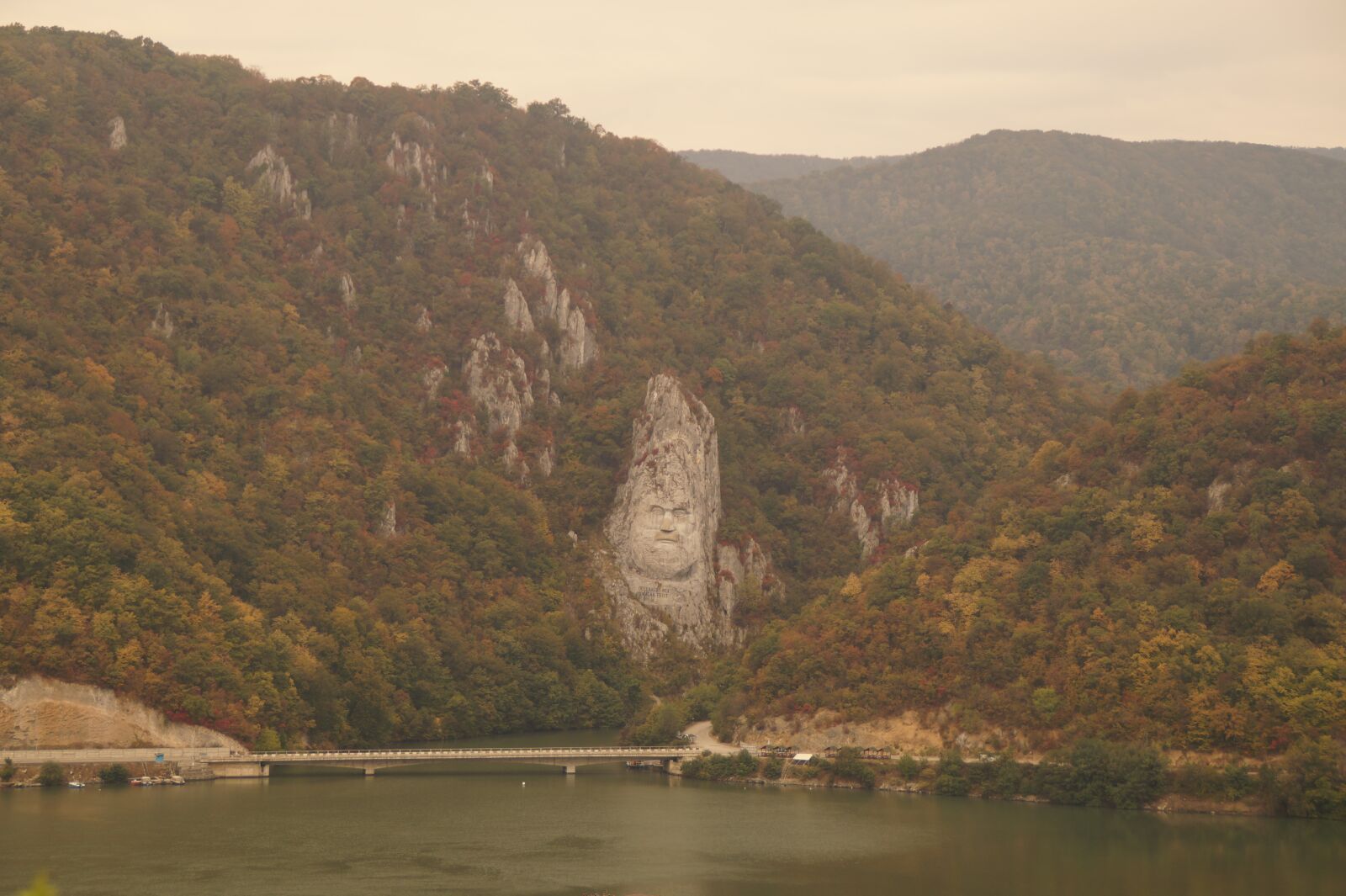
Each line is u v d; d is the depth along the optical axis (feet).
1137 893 616.39
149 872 617.62
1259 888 618.03
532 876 634.43
